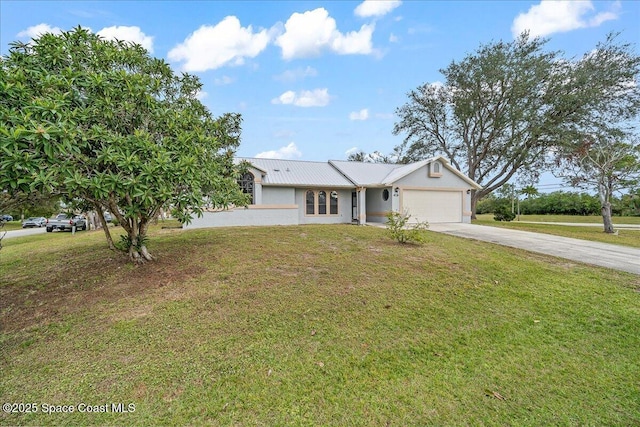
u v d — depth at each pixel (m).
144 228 6.94
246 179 15.55
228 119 9.35
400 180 17.55
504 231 14.23
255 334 4.18
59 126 4.31
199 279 6.05
